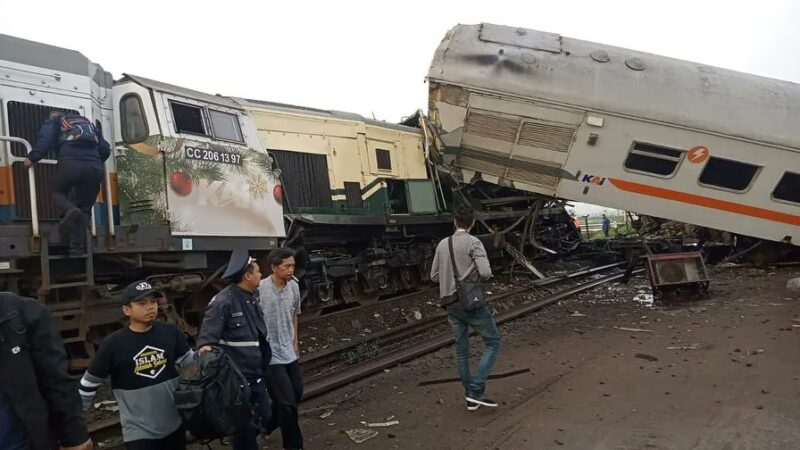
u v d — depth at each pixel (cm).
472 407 516
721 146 1088
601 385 568
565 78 1096
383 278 1174
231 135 813
